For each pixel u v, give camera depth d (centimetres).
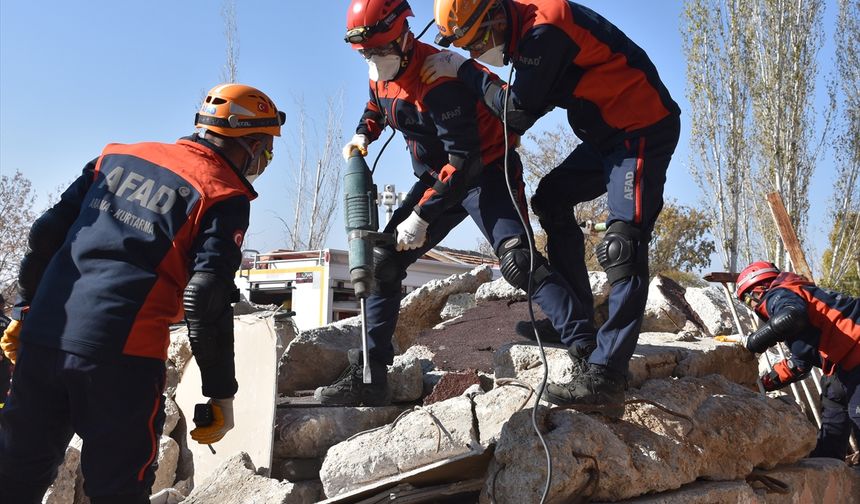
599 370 326
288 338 474
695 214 2823
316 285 1169
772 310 461
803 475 390
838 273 2044
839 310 453
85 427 243
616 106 326
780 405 391
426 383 427
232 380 267
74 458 378
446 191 338
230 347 264
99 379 240
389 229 378
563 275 388
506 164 330
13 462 251
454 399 349
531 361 386
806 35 2005
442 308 603
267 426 359
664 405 351
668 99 332
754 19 2025
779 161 1991
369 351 386
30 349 249
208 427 272
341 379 398
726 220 2055
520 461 295
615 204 331
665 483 320
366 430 366
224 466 358
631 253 326
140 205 256
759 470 377
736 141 2041
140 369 247
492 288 565
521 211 366
